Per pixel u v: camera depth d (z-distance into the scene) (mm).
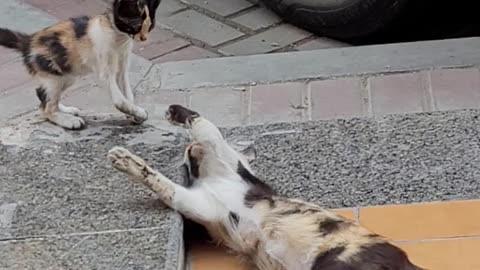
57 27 2035
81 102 2209
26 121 2133
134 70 2348
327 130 2102
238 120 2160
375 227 1844
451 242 1804
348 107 2176
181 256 1779
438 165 1980
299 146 2061
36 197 1903
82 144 2047
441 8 2502
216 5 2729
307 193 1934
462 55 2322
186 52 2502
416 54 2344
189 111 1942
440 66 2285
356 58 2348
